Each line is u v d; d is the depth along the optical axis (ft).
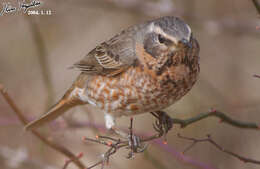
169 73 30.94
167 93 31.58
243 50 50.14
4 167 41.04
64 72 49.96
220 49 50.49
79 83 35.78
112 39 34.63
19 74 49.06
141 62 31.65
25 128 35.09
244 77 49.70
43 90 48.39
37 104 47.16
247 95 48.55
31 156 43.65
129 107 32.89
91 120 41.11
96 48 35.14
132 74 32.01
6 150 40.60
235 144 45.98
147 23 32.89
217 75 49.90
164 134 32.91
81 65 35.32
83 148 45.39
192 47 29.86
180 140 45.39
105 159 29.94
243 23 47.50
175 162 42.86
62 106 37.11
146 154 37.91
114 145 30.14
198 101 46.06
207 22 48.14
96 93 34.24
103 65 33.71
